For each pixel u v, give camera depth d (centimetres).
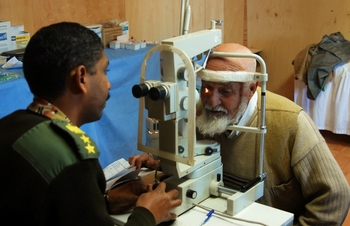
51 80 90
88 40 92
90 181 85
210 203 133
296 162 144
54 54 88
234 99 139
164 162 126
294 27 413
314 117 368
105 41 302
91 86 94
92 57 92
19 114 91
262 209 130
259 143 147
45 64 88
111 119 262
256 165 150
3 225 82
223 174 157
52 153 83
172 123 120
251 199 133
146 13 366
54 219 83
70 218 83
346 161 333
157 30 380
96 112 99
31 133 85
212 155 136
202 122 143
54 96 92
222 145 155
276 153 148
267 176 151
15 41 260
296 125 145
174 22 396
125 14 349
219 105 140
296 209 155
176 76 118
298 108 149
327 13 393
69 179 82
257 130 135
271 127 148
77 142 86
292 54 421
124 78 270
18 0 276
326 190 140
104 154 260
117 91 266
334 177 140
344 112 352
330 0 388
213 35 132
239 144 151
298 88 379
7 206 82
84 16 320
